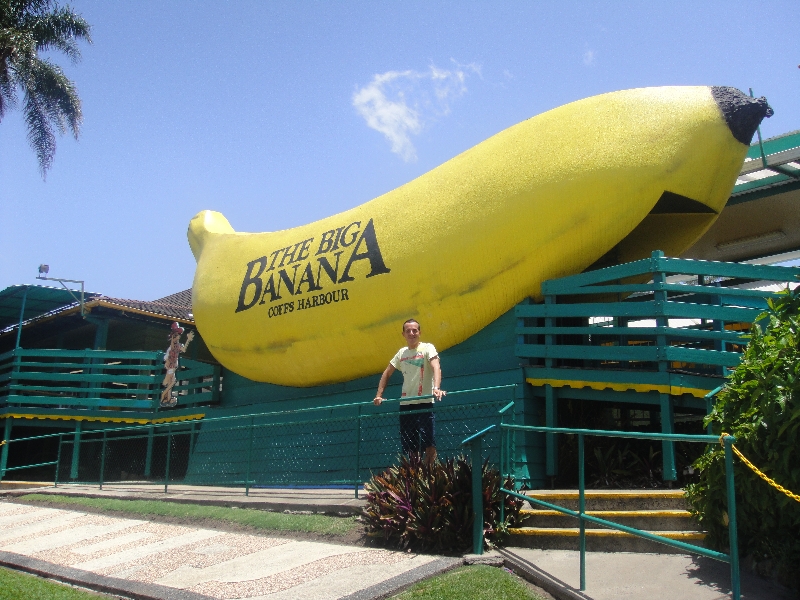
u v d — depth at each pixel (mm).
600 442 9250
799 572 5219
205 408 14742
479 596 5180
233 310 13164
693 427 10508
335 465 11305
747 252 14242
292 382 12688
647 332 8445
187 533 8320
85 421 16984
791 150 10062
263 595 5559
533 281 9648
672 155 8977
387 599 5203
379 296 10711
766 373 5527
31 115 19844
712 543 5875
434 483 6613
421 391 7762
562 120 9758
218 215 15625
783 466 5176
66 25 19547
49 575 6996
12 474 19844
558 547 6449
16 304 20328
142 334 20672
